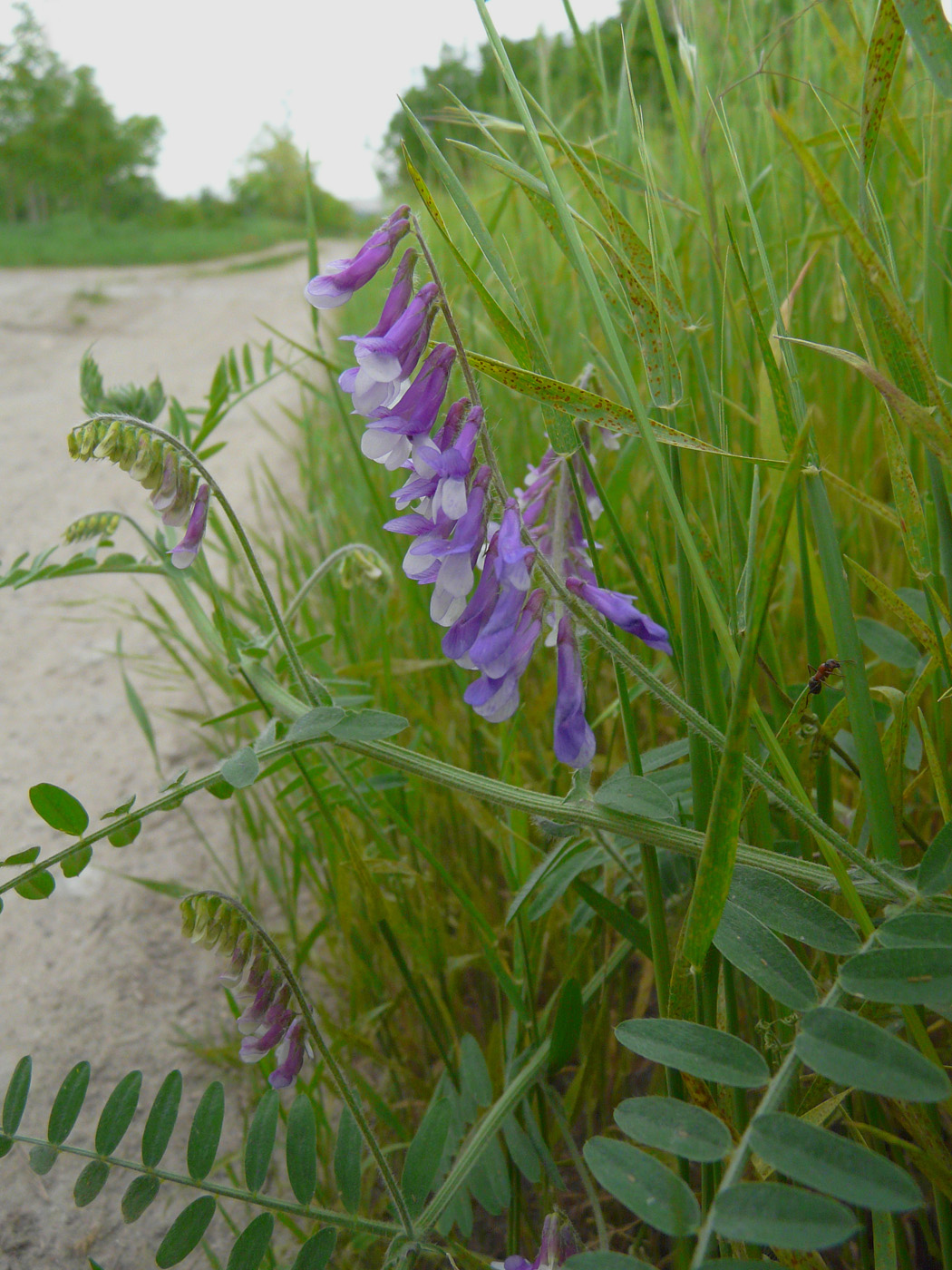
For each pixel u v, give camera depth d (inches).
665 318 5.8
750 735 5.8
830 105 10.0
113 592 20.5
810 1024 4.0
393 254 5.0
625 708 5.8
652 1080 7.2
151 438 6.2
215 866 12.0
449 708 10.2
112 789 13.8
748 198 5.5
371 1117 8.2
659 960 5.8
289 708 7.0
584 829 6.2
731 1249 5.1
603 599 4.9
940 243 7.6
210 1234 7.8
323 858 10.1
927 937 4.5
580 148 6.8
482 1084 6.9
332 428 17.4
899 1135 6.0
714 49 10.3
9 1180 8.3
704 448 5.1
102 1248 7.7
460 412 4.9
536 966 7.5
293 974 5.6
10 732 15.6
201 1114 5.5
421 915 8.9
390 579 8.6
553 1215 5.4
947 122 8.6
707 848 4.3
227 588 16.2
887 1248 4.9
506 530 4.5
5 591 20.9
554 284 11.7
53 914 11.6
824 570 5.2
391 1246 5.6
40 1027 9.9
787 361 5.3
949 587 5.6
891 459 5.2
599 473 10.1
